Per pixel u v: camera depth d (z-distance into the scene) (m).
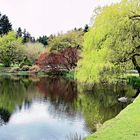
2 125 21.98
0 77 65.38
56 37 78.44
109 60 24.92
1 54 95.00
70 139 17.84
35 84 50.72
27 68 87.88
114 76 25.67
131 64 27.12
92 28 25.88
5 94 37.72
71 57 72.94
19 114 25.66
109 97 32.62
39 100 32.88
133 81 37.50
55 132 19.70
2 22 126.19
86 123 21.38
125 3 25.45
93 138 12.00
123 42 25.12
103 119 22.05
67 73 72.62
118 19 24.88
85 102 30.42
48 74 76.56
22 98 34.47
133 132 12.23
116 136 11.86
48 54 75.88
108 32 24.95
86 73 24.59
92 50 25.08
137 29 25.06
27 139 18.58
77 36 75.19
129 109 16.83
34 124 22.17
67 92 39.31
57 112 25.89
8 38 98.12
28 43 113.50
